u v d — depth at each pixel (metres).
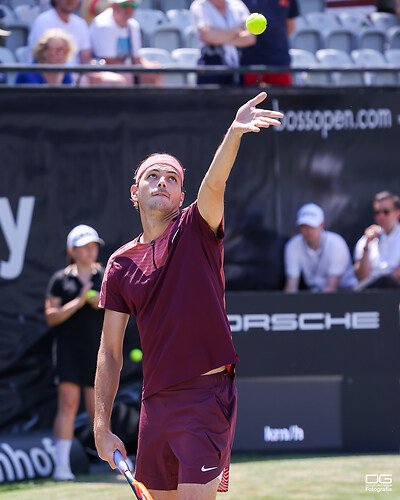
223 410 10.82
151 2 34.47
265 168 23.39
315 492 18.12
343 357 22.80
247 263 23.30
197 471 10.43
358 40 35.03
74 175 22.41
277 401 22.69
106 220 22.53
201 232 10.77
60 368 21.20
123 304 11.37
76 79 23.91
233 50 25.03
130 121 22.70
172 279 10.77
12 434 21.52
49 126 22.33
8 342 21.88
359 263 23.56
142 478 11.20
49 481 20.33
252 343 22.66
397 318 22.94
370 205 23.70
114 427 22.02
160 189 10.95
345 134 23.67
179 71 22.33
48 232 22.25
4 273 21.98
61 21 24.94
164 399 10.88
